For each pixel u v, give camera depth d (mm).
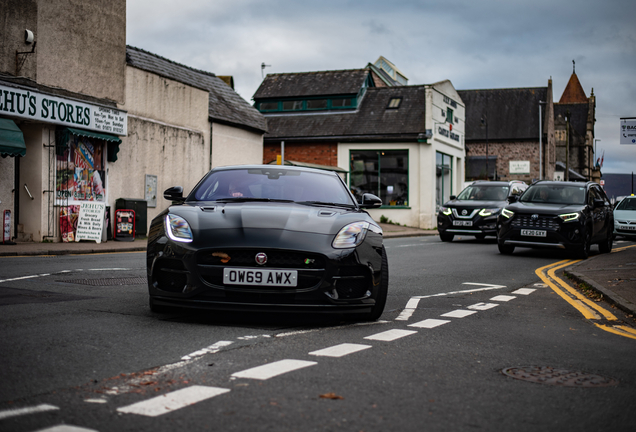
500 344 5184
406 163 31922
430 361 4465
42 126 15367
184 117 21547
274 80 35906
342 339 5121
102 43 17359
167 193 6816
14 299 6543
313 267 5324
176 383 3682
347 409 3291
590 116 90875
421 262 12781
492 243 19594
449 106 34688
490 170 61844
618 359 4766
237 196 6605
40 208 15359
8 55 14445
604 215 16172
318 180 7055
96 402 3299
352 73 35125
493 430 3074
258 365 4156
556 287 9359
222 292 5258
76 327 5207
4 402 3256
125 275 8984
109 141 17578
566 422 3234
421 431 3014
